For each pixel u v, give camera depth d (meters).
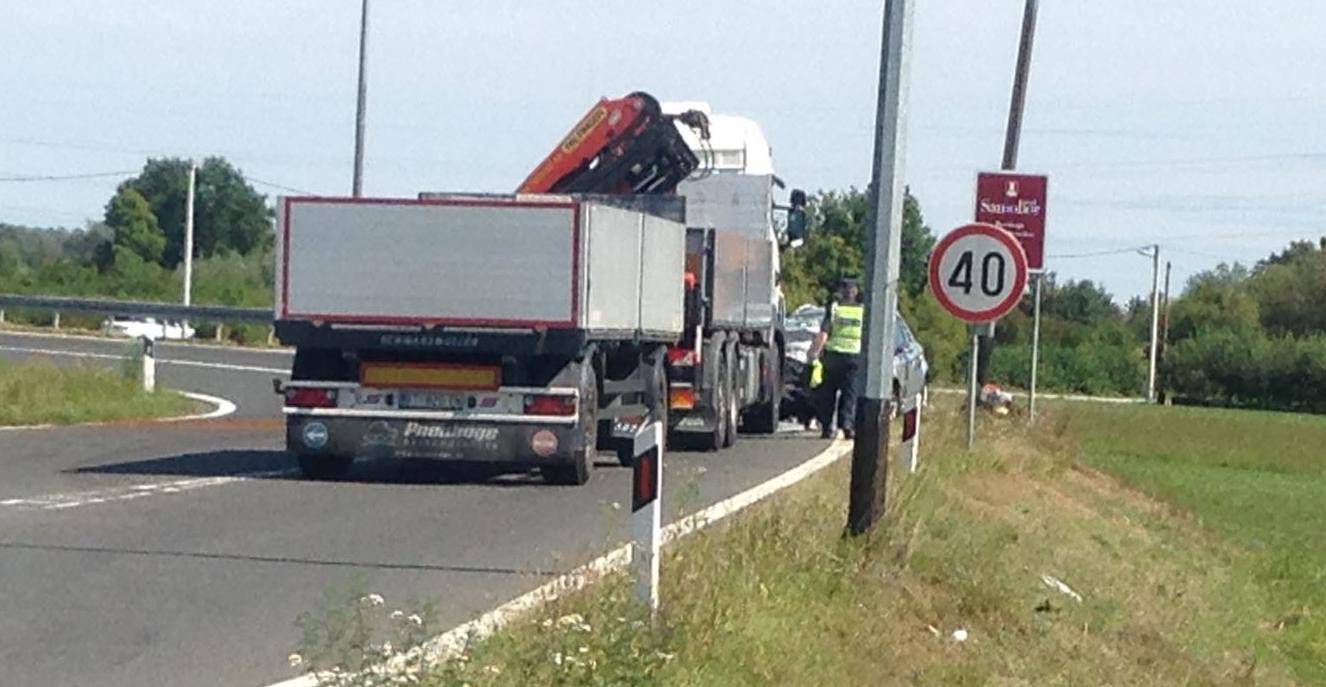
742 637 19.33
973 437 42.69
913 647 22.67
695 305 46.16
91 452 42.91
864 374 25.72
